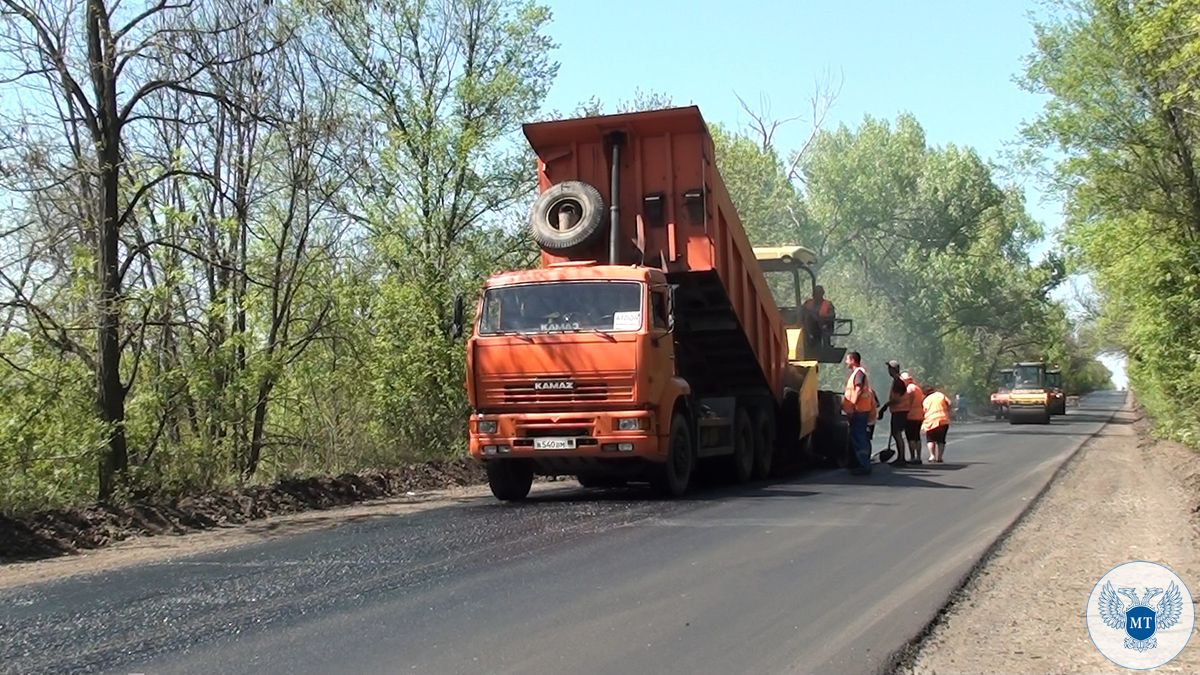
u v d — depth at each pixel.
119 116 13.66
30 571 9.43
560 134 14.32
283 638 6.34
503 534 10.19
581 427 12.78
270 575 8.37
